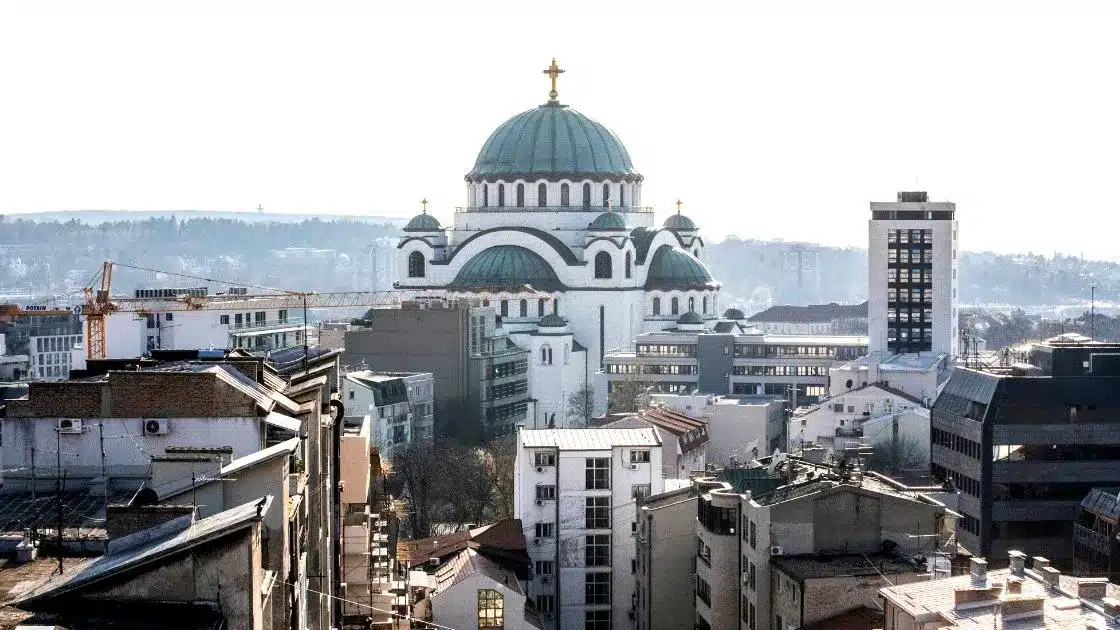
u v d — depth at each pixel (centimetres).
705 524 11988
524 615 12162
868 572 10038
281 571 5031
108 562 4450
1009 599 7531
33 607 4247
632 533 14575
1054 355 17400
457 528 19712
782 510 10744
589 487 14588
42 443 6038
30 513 5681
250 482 5078
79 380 6338
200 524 4516
